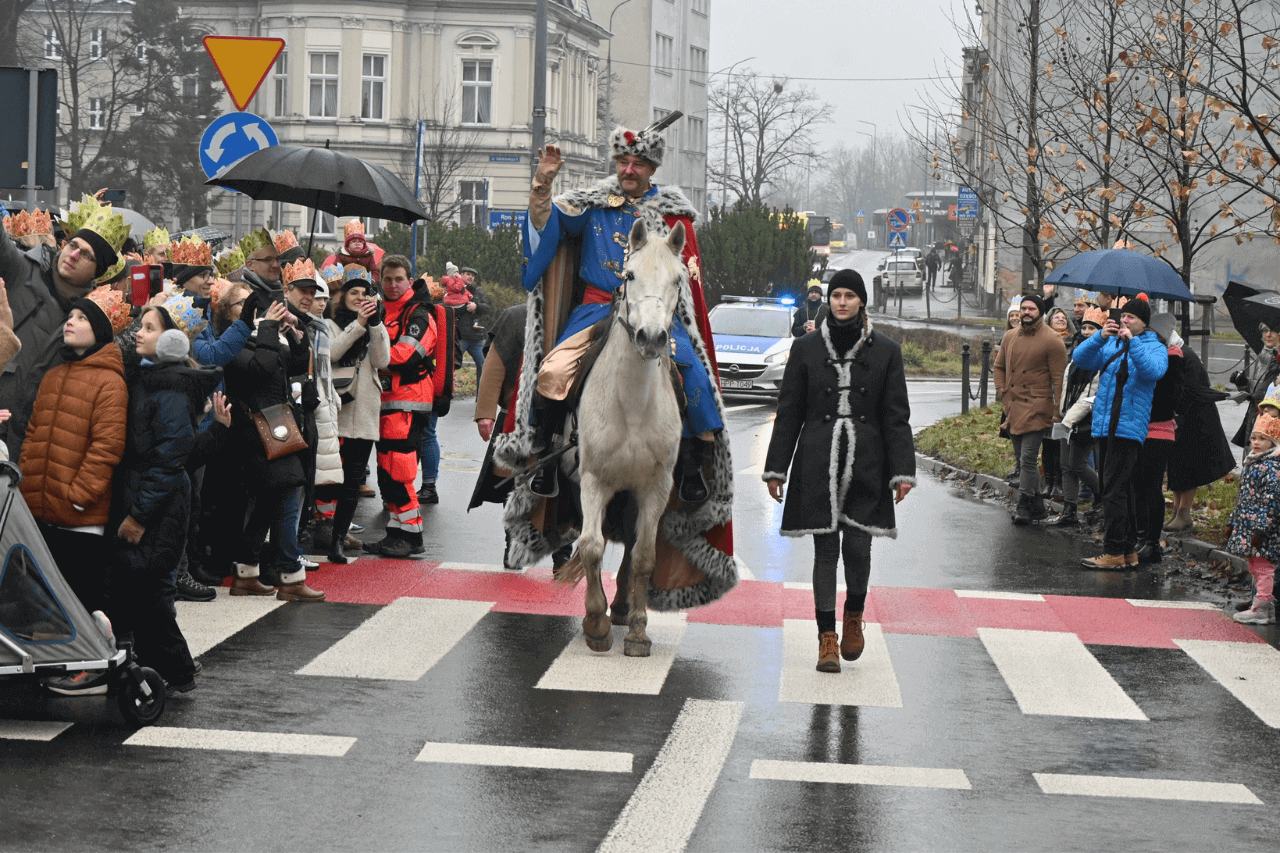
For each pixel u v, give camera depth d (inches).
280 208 2146.9
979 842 208.2
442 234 1525.6
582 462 301.7
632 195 325.1
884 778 236.4
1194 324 1488.7
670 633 337.4
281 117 2172.7
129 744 241.0
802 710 275.3
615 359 291.6
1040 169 719.1
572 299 327.0
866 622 355.6
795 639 335.3
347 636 320.8
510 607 357.1
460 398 967.6
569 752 244.8
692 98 3659.0
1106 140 730.2
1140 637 346.9
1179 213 599.2
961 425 811.4
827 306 310.3
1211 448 465.4
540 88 1033.5
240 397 338.0
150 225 478.6
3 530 241.4
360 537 452.1
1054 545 482.3
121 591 265.6
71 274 291.3
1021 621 360.8
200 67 2137.1
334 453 382.9
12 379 290.0
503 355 395.5
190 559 367.9
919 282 2477.9
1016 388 525.0
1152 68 654.5
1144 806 226.5
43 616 244.1
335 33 2143.2
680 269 281.1
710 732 258.5
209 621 328.8
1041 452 592.7
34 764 229.1
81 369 260.4
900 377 307.4
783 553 454.3
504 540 453.4
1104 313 469.7
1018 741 260.1
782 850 202.4
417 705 270.5
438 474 577.6
